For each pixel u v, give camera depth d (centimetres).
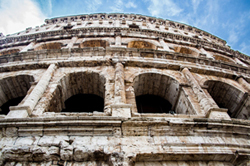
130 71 1543
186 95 1351
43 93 1225
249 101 1574
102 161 741
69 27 3566
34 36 2777
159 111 1523
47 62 1580
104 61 1581
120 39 2411
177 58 1803
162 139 835
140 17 4288
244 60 3136
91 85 1555
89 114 991
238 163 805
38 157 730
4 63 1673
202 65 1822
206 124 895
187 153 771
